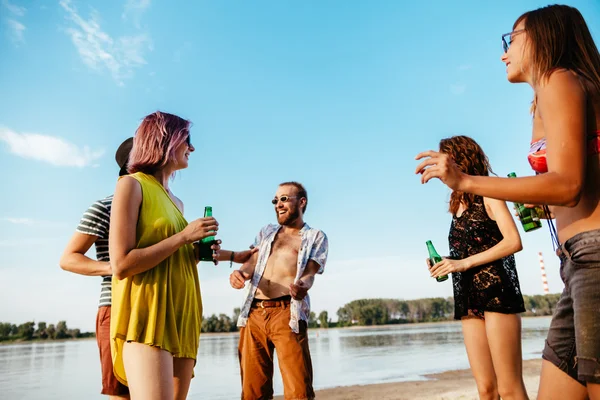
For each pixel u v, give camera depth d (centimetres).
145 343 192
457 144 310
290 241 383
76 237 260
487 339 275
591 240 136
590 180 141
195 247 246
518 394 254
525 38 160
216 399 805
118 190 207
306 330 351
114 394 244
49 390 1039
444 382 879
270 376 355
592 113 143
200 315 235
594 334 133
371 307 11281
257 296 364
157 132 235
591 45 152
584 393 155
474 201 295
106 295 260
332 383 931
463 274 284
